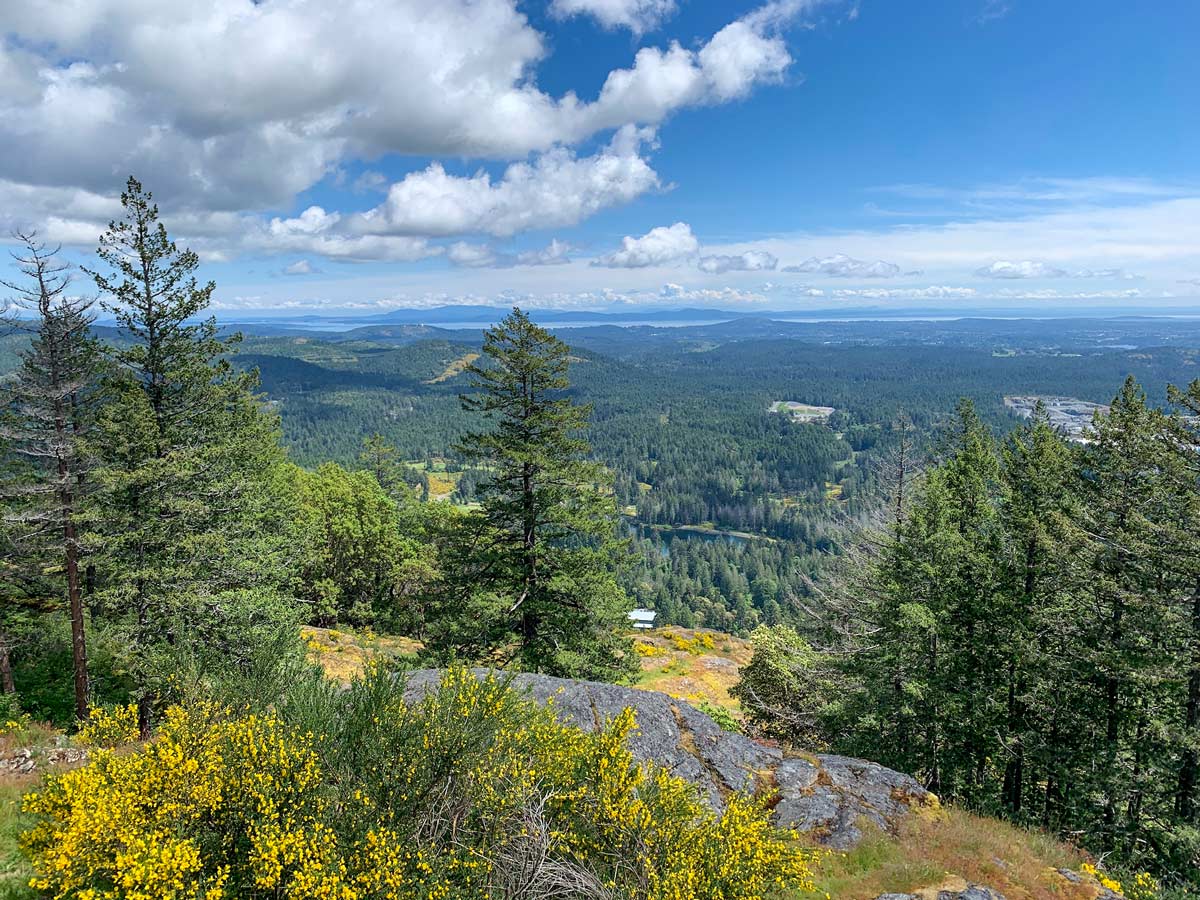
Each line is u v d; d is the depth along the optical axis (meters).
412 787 5.99
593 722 11.48
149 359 16.33
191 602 14.88
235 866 5.29
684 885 5.70
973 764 17.38
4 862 6.27
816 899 7.83
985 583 17.84
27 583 17.66
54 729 14.02
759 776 11.38
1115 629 16.67
